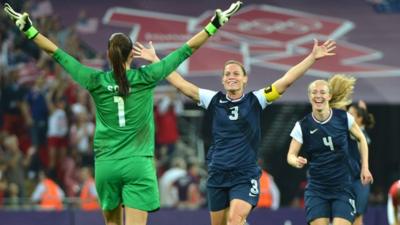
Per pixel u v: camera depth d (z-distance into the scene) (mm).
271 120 74250
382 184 72500
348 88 31344
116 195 24922
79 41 55812
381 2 57031
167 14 56344
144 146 24609
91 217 47969
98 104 24609
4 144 54906
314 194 30875
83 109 57062
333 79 31484
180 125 64938
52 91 56906
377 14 56531
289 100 53125
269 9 56656
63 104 56656
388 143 73500
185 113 65000
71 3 56875
